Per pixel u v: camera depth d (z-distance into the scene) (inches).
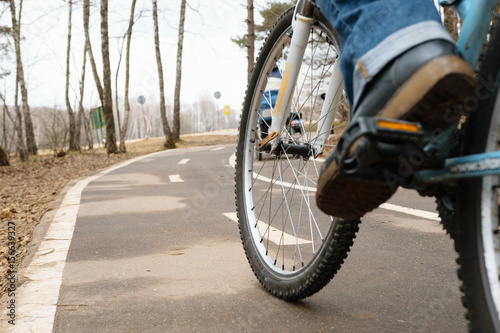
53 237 158.7
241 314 84.0
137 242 148.4
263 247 97.9
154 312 86.8
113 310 88.5
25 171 587.5
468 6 46.3
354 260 117.8
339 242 73.2
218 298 92.7
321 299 90.0
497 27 42.8
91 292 99.4
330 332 75.0
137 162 563.8
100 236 159.6
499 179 43.0
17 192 369.1
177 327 79.7
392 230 150.1
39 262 126.4
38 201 295.0
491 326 41.4
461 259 45.2
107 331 79.0
